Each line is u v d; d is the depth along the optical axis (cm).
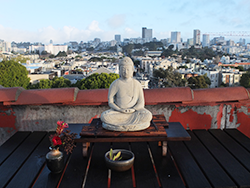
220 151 342
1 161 322
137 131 313
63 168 304
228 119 438
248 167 298
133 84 334
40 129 436
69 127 359
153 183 268
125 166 278
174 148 352
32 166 306
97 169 301
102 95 420
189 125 438
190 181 271
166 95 415
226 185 262
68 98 407
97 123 350
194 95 420
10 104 410
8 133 438
